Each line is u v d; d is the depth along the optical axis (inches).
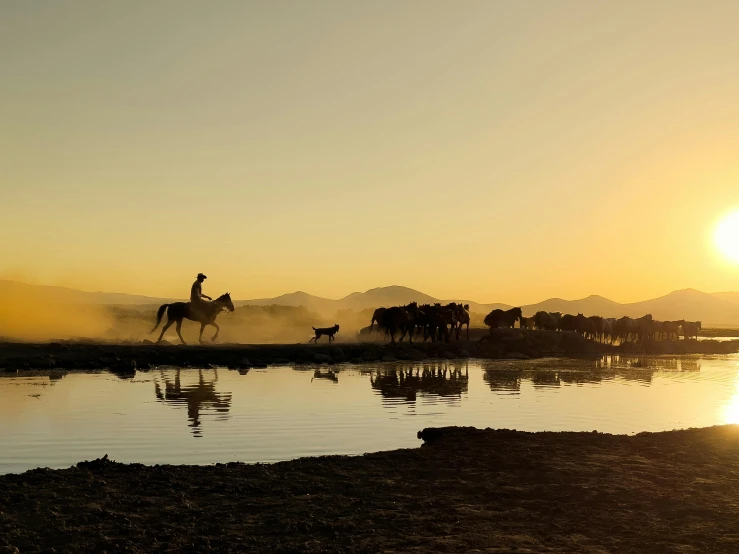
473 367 1631.4
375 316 2289.6
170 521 395.5
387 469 505.0
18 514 403.5
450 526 382.6
